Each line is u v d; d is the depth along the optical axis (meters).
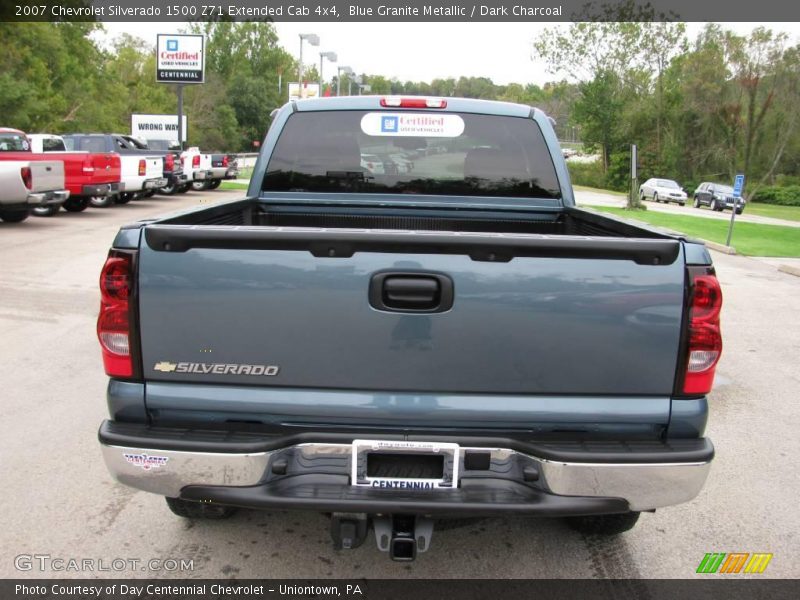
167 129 34.25
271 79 102.44
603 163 58.75
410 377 2.45
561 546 3.36
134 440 2.45
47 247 12.12
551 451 2.41
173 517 3.54
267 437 2.46
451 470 2.44
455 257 2.40
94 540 3.31
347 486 2.47
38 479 3.92
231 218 3.85
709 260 2.45
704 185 39.12
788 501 3.92
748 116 54.69
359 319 2.42
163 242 2.43
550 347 2.44
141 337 2.48
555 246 2.38
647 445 2.48
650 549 3.36
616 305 2.43
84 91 48.62
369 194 4.37
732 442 4.81
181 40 32.50
